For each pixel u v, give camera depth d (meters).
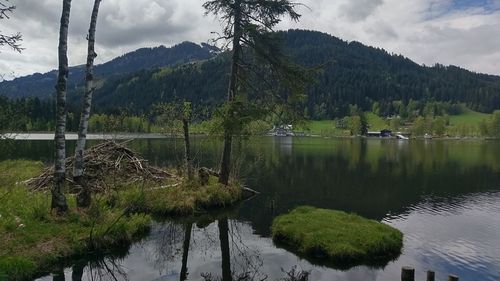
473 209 24.09
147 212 19.62
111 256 13.89
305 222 17.42
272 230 17.80
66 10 14.23
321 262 14.09
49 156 43.91
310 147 86.38
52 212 14.29
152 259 13.88
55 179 14.44
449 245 16.44
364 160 55.66
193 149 51.91
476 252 15.58
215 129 20.97
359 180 35.81
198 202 21.38
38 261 11.70
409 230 18.88
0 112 16.36
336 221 17.58
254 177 36.41
